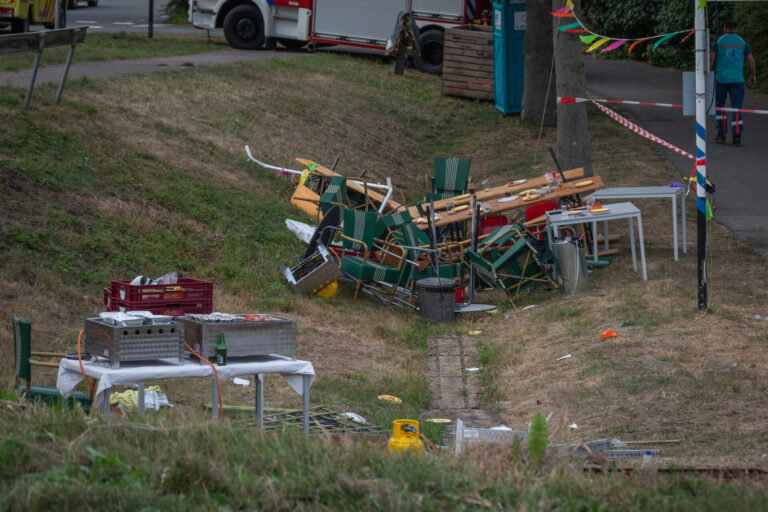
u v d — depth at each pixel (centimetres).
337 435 2253
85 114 5625
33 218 4125
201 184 5372
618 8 13912
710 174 6856
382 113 8981
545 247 4762
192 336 2291
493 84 9869
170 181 5212
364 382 3328
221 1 10831
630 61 13962
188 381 3123
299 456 1783
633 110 9638
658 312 3878
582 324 3925
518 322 4259
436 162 5934
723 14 11712
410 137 8725
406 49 10581
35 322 3344
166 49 9769
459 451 1947
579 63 5859
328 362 3553
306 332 3891
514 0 9325
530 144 8544
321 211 5416
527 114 9144
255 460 1759
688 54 12950
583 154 5922
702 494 1700
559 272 4603
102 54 8469
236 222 5109
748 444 2438
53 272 3803
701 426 2625
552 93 9094
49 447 1761
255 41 10906
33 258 3831
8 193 4225
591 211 4725
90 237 4200
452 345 4031
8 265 3662
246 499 1538
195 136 6206
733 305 3912
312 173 5734
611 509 1573
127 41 10281
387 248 4978
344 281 4841
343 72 9850
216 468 1648
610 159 7581
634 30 14075
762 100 10356
